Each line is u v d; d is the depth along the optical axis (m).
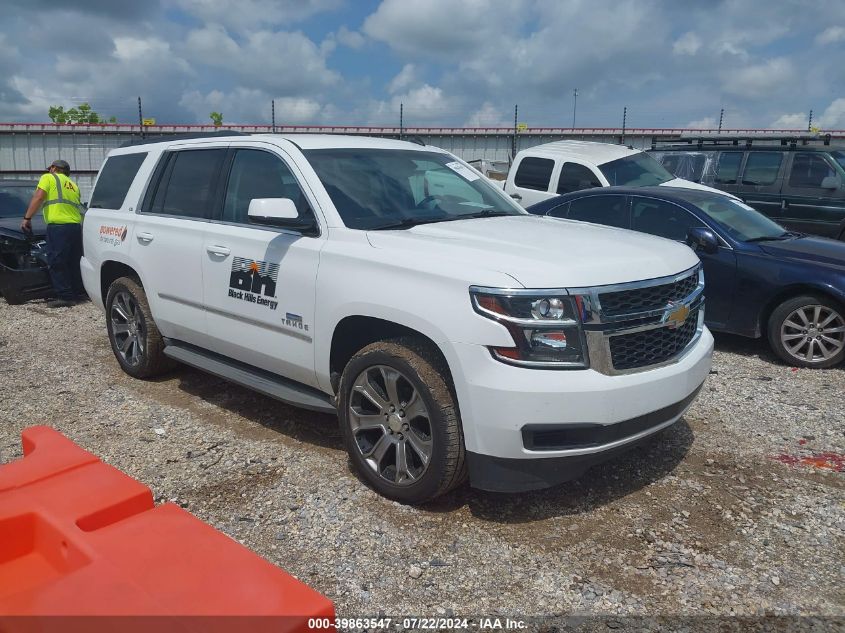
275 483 3.88
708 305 6.84
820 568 3.08
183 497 3.72
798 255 6.40
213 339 4.80
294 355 4.16
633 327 3.37
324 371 3.99
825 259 6.27
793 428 4.73
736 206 7.45
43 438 2.08
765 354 6.79
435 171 4.88
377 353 3.59
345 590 2.93
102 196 6.07
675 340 3.65
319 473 4.00
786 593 2.90
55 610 1.33
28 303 9.25
